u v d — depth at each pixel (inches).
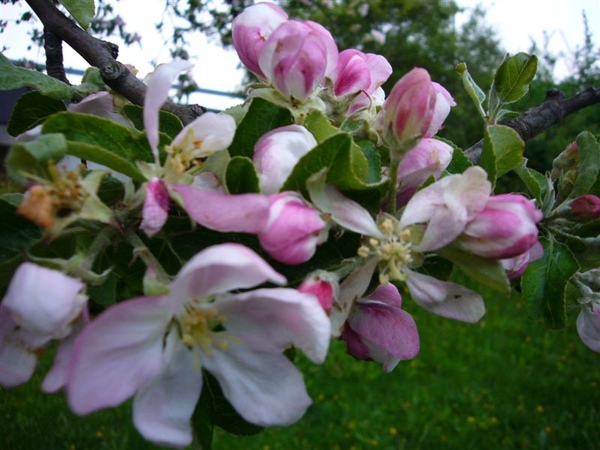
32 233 5.1
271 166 5.1
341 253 5.4
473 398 30.0
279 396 4.9
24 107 7.0
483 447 26.2
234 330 4.9
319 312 4.5
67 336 4.5
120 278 5.6
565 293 7.1
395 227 5.3
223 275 4.4
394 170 5.4
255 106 5.8
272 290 4.5
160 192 4.7
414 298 5.4
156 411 4.7
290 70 5.8
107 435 23.2
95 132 5.1
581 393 31.0
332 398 29.4
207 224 4.5
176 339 4.8
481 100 8.3
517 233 4.9
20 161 4.5
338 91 6.7
